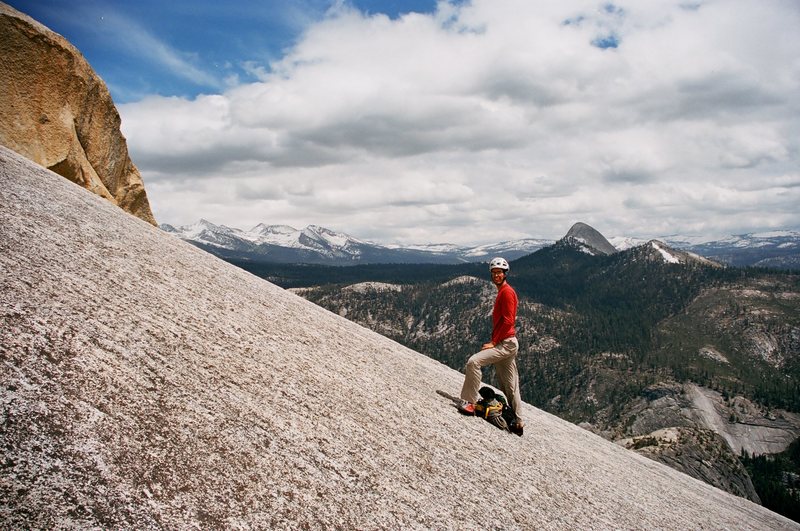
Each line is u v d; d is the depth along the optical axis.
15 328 3.92
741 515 12.09
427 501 4.78
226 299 8.11
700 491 13.38
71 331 4.33
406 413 7.00
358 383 7.25
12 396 3.21
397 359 10.93
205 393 4.54
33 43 12.69
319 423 5.18
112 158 16.30
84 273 5.89
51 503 2.69
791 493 185.25
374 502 4.29
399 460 5.35
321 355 7.74
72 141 13.55
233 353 5.84
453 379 12.20
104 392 3.75
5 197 7.11
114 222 9.20
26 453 2.89
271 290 11.57
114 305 5.38
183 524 3.00
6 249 5.41
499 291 8.84
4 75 12.23
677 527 7.96
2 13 12.07
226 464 3.72
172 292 6.96
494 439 7.86
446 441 6.67
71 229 7.30
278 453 4.21
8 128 12.20
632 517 7.32
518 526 5.18
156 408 3.91
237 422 4.33
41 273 5.23
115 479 3.05
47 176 9.81
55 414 3.27
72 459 3.02
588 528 6.05
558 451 9.30
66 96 13.69
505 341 8.70
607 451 12.84
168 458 3.46
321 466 4.39
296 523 3.51
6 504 2.56
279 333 7.73
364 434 5.52
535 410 14.52
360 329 13.38
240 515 3.30
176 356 4.97
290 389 5.68
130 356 4.46
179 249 10.29
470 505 5.14
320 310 12.86
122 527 2.79
